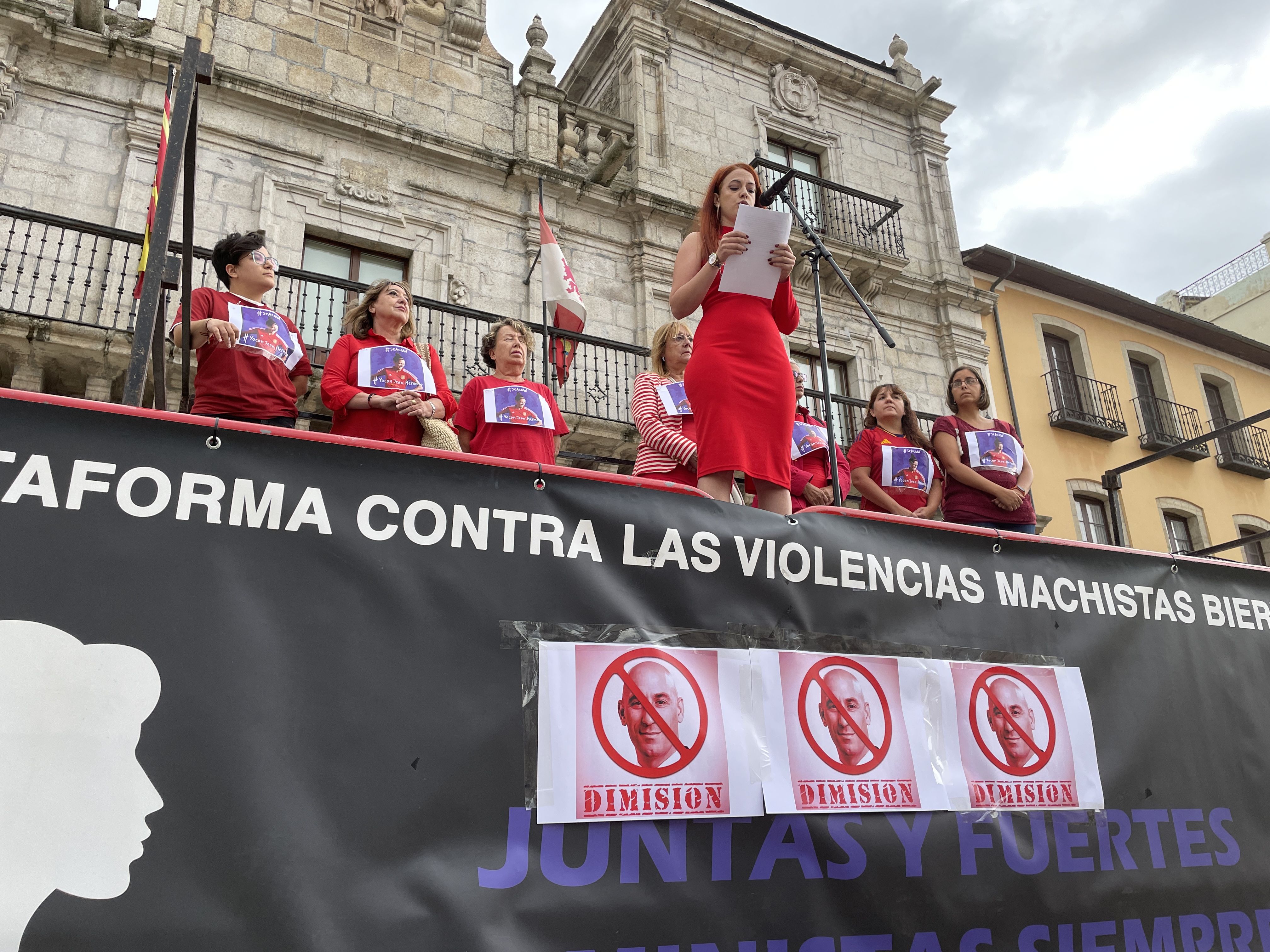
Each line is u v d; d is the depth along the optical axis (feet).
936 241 43.34
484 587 6.47
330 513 6.21
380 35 32.99
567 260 33.63
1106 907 7.69
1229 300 64.64
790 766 6.98
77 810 4.99
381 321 14.03
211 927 5.00
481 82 34.60
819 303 11.82
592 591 6.81
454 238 31.42
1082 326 46.78
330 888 5.32
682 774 6.57
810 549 7.86
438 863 5.63
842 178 42.34
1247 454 50.08
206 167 27.99
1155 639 9.20
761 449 8.51
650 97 38.81
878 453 16.88
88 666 5.29
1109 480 21.02
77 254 22.54
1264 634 9.93
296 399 13.66
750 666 7.16
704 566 7.32
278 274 24.31
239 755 5.41
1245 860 8.52
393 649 6.03
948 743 7.70
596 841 6.13
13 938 4.66
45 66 26.22
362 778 5.64
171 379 22.89
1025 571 8.83
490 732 6.08
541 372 29.99
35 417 5.71
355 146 30.78
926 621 8.08
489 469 6.83
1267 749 9.24
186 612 5.60
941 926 6.98
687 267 9.37
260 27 30.55
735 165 9.64
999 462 14.55
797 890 6.59
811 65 43.60
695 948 6.11
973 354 41.93
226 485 6.01
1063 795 7.98
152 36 28.43
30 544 5.41
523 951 5.63
